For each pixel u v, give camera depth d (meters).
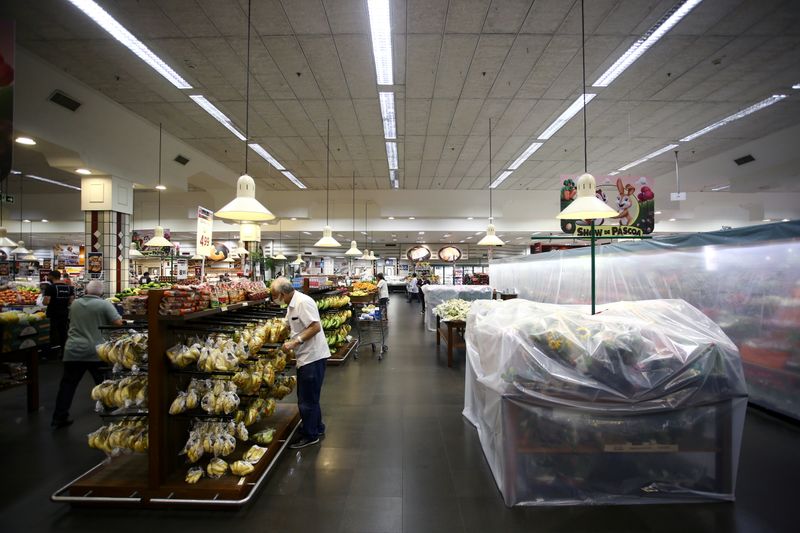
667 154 9.77
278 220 14.20
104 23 4.59
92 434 2.39
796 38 4.86
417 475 2.51
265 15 4.46
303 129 8.01
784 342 3.37
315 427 3.01
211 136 8.41
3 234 9.06
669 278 4.55
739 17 4.47
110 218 7.02
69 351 3.33
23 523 2.04
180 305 2.23
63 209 15.09
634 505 2.15
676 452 2.16
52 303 5.68
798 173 9.71
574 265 6.79
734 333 3.81
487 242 6.68
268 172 11.44
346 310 6.98
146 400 2.30
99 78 5.87
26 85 5.22
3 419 3.50
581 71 5.69
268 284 6.83
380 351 6.40
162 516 2.09
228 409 2.31
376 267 24.98
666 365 2.11
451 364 5.60
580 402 2.12
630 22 4.57
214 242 19.34
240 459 2.45
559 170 11.32
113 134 6.81
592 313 2.65
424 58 5.34
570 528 1.96
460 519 2.05
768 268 3.50
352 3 4.27
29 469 2.60
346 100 6.65
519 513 2.10
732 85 6.13
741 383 2.13
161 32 4.76
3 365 3.80
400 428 3.30
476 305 3.63
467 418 3.49
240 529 1.98
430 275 21.30
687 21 4.54
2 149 3.19
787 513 2.06
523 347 2.19
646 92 6.36
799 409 3.24
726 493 2.16
